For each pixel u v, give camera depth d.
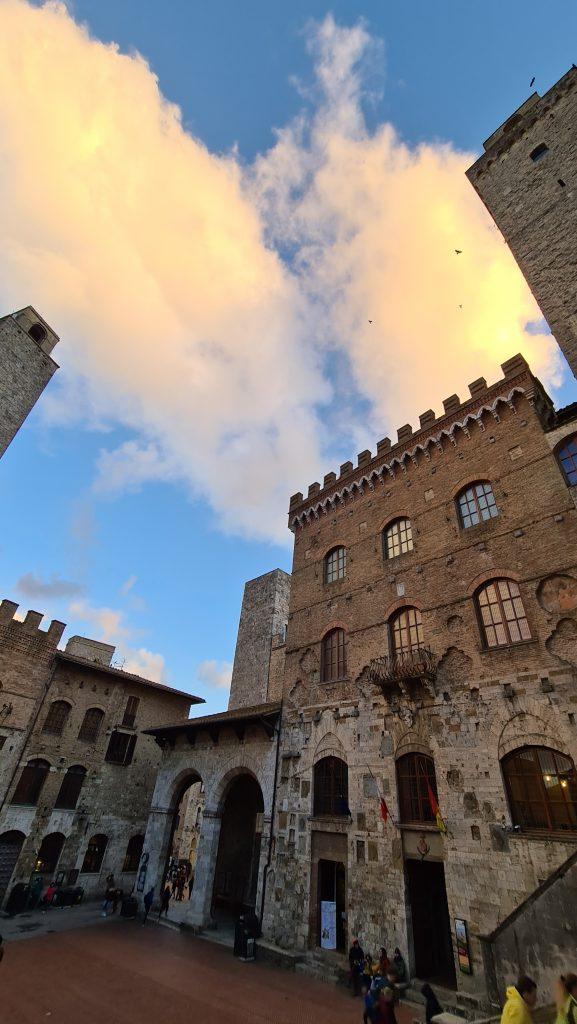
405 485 27.66
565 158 24.12
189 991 17.23
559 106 25.58
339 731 24.05
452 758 19.06
